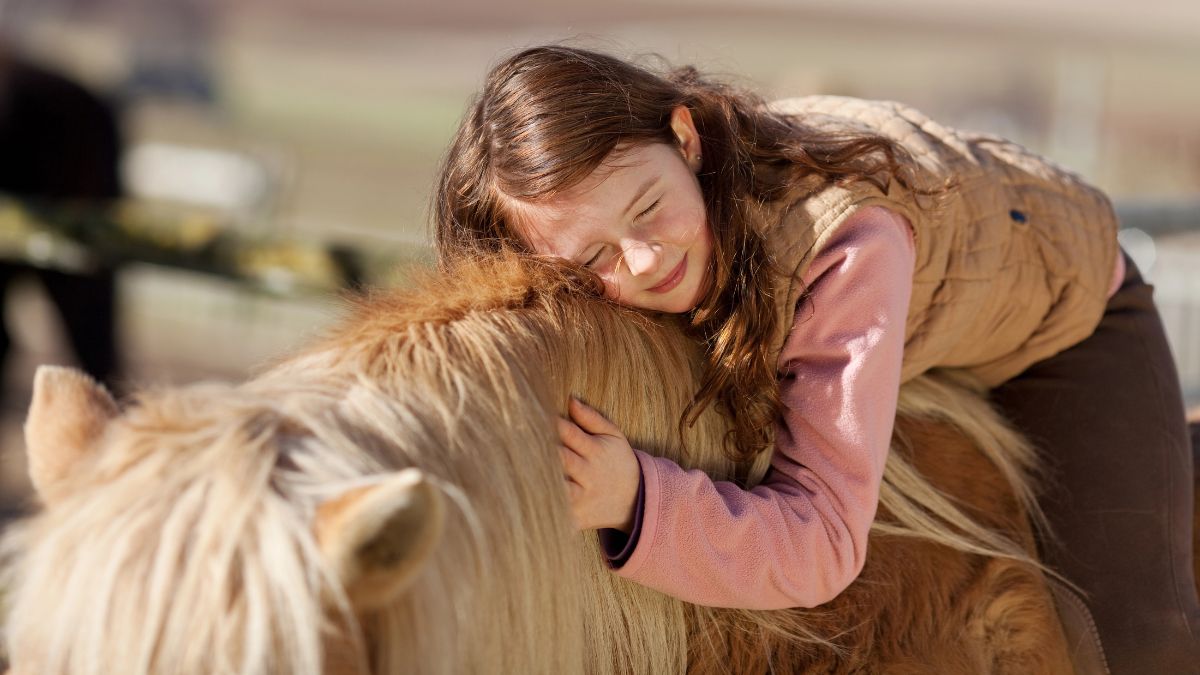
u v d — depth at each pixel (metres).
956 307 2.82
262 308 12.02
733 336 2.45
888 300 2.50
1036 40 15.76
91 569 1.76
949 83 22.95
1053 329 3.10
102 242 6.09
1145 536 3.00
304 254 5.78
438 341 2.29
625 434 2.47
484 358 2.27
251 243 5.88
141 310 12.52
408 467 2.06
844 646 2.56
